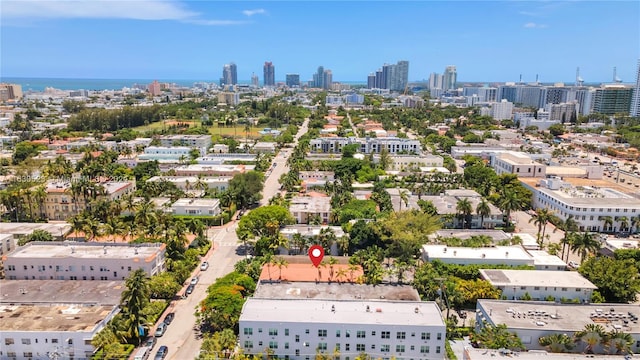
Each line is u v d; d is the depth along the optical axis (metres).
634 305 107.94
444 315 113.88
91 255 128.62
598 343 92.25
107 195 187.75
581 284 118.12
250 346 97.00
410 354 96.56
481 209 172.12
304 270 128.25
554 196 195.88
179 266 133.62
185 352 99.38
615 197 196.00
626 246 154.25
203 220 184.75
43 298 109.81
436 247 142.50
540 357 86.50
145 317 102.31
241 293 114.44
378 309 101.25
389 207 185.25
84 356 93.31
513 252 138.50
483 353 87.44
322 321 96.19
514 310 104.06
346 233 156.62
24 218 188.25
